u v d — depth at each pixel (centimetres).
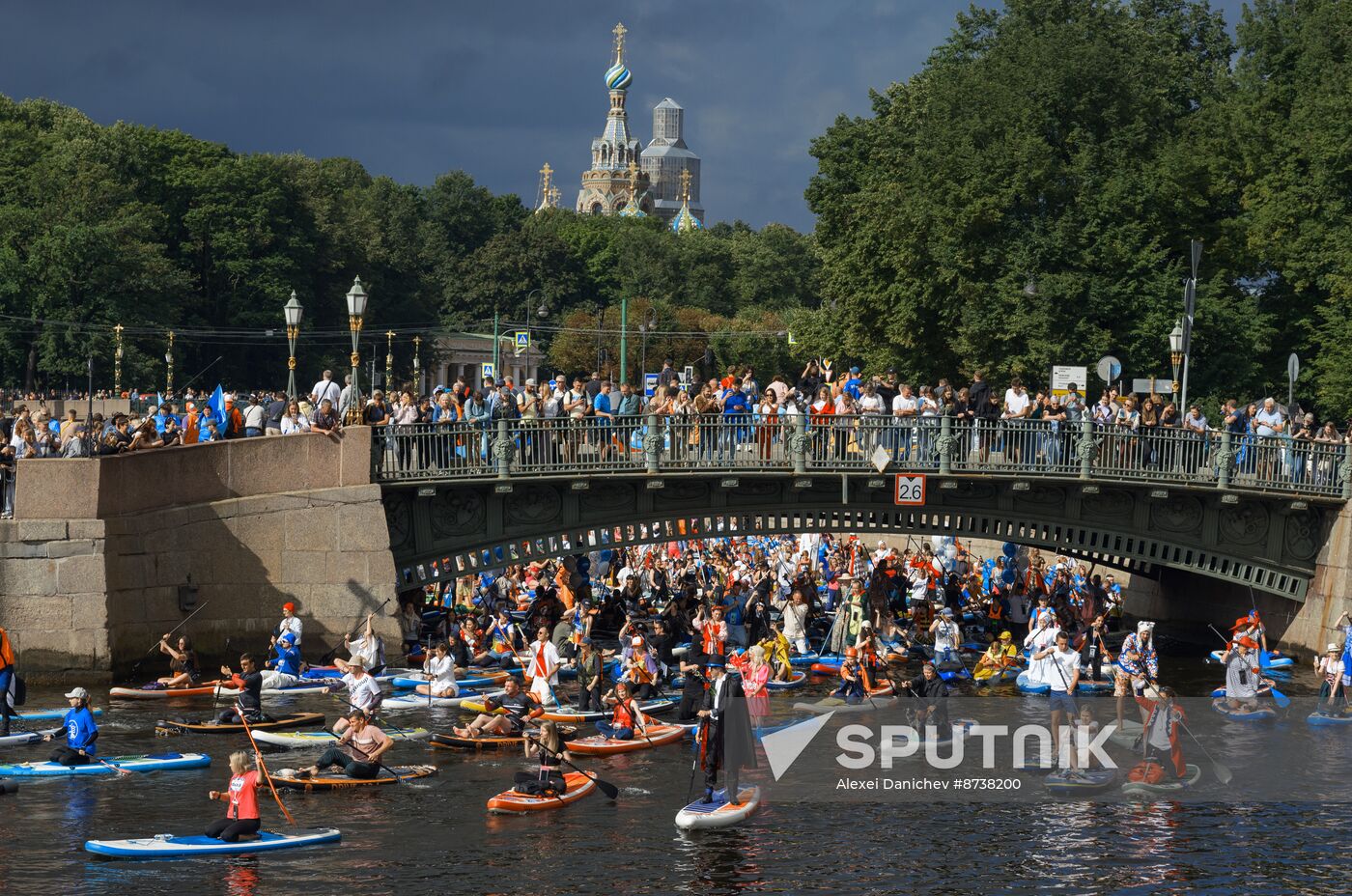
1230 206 6681
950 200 6400
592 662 3812
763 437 4269
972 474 4356
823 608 5756
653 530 4500
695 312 16600
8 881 2447
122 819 2786
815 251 8619
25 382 11556
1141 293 6166
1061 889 2564
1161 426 4512
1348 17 6631
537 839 2736
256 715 3444
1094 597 5512
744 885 2525
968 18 7788
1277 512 4688
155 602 3912
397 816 2855
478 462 4181
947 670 4488
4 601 3756
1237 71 6938
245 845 2612
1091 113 6384
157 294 11819
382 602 4075
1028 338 6209
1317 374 6419
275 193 12938
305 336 13050
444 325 17188
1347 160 6109
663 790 3092
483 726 3438
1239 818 2994
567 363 16100
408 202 19538
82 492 3766
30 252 11375
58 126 12888
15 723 3428
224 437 4356
